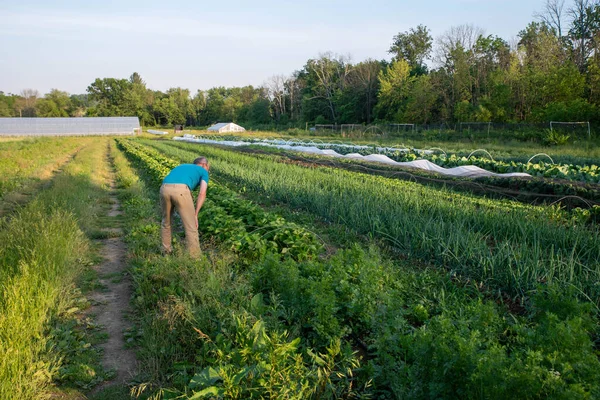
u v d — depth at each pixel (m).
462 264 7.22
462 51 55.44
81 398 4.04
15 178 17.12
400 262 7.70
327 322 4.67
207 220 8.94
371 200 11.08
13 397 3.62
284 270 5.57
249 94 132.62
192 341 4.64
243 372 3.52
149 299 5.89
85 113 128.38
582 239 8.02
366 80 73.00
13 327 4.30
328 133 63.50
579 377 3.07
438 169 18.69
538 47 48.28
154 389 4.10
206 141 52.06
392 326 4.52
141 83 134.88
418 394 3.43
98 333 5.28
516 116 46.41
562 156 24.28
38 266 5.98
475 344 3.52
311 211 11.87
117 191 16.25
